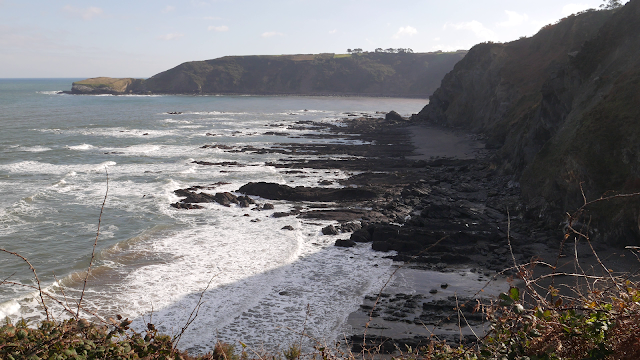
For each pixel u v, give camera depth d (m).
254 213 34.41
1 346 3.88
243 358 6.66
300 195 38.47
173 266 24.09
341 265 24.50
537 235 27.34
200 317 18.72
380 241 26.95
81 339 4.13
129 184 43.03
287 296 20.77
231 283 22.08
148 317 18.59
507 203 33.97
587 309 3.72
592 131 30.14
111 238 28.41
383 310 19.08
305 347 16.19
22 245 26.81
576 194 28.80
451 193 38.78
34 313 18.55
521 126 49.03
